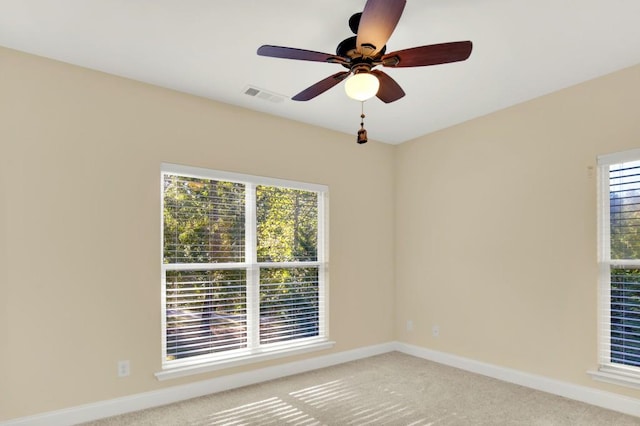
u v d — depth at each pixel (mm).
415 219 4484
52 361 2604
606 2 2080
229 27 2309
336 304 4113
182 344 3170
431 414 2811
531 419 2725
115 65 2779
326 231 4086
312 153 4020
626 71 2881
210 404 2992
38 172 2609
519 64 2789
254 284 3559
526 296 3438
